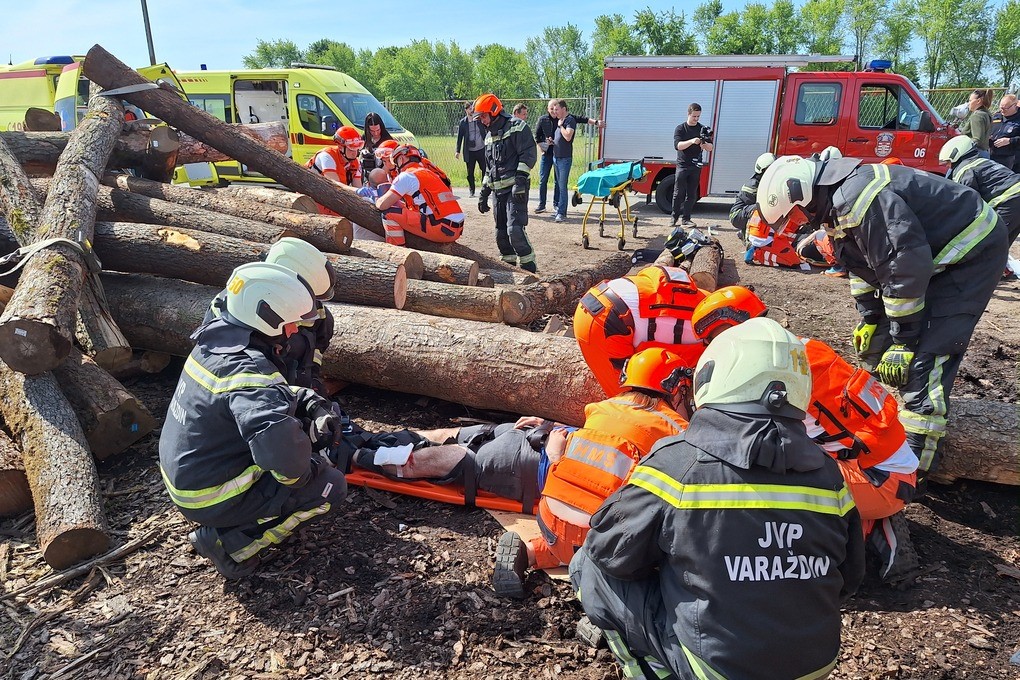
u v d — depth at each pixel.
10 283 4.33
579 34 62.56
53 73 11.86
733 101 11.62
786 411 1.59
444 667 2.39
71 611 2.66
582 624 2.49
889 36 50.28
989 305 6.35
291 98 12.65
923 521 3.22
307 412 2.63
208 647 2.48
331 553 2.97
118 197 5.39
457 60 70.12
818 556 1.62
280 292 2.56
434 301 4.92
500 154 6.89
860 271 3.41
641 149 12.31
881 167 3.04
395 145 6.85
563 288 5.56
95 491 3.07
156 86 6.18
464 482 3.25
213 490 2.55
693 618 1.65
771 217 3.29
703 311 2.88
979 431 3.23
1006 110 8.74
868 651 2.46
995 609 2.67
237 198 5.72
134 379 4.71
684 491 1.62
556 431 3.15
